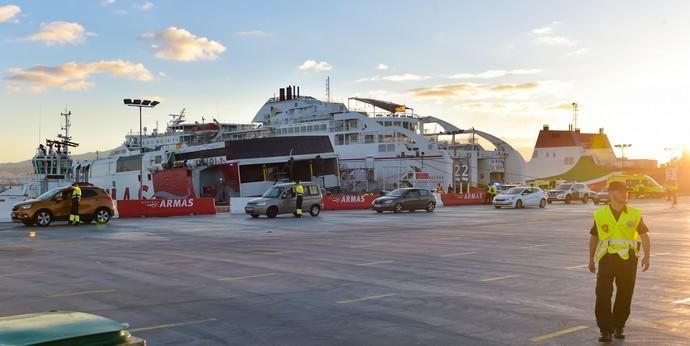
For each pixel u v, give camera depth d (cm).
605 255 688
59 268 1323
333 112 6662
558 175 7869
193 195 5016
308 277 1188
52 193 2788
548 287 1068
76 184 2877
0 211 3164
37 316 308
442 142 7044
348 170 5897
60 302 939
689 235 2131
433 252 1619
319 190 3559
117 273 1246
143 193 5403
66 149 6431
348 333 741
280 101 7344
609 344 682
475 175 6625
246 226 2678
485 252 1617
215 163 5150
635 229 688
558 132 7975
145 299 964
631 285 686
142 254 1592
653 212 3794
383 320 812
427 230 2403
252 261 1438
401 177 5622
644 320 801
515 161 7262
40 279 1170
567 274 1222
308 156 5412
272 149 5312
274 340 709
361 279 1162
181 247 1775
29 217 2681
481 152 7038
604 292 686
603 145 8494
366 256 1532
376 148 5788
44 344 266
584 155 7756
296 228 2547
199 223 2908
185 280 1154
